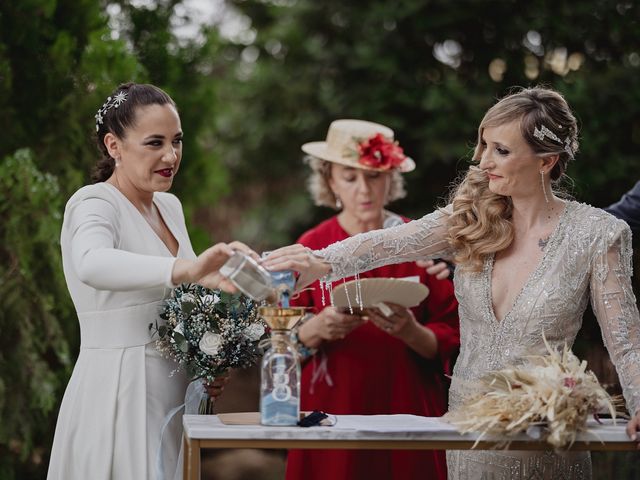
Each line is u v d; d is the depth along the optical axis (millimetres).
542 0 8102
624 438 2736
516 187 3176
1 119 5074
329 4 9812
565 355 2824
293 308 2744
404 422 2869
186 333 3102
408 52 8859
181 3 6141
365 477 4227
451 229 3330
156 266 2879
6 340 4844
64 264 3225
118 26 5918
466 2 8359
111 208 3160
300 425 2732
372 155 4492
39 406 4828
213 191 6363
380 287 3842
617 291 3061
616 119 7598
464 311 3322
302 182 10227
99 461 3080
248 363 3201
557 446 2650
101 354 3152
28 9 5102
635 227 4094
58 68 5203
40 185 4797
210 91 6238
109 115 3256
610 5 7871
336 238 4562
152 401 3162
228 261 2797
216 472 7395
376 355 4320
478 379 3047
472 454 3271
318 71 9898
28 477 5234
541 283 3137
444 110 8227
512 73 8312
